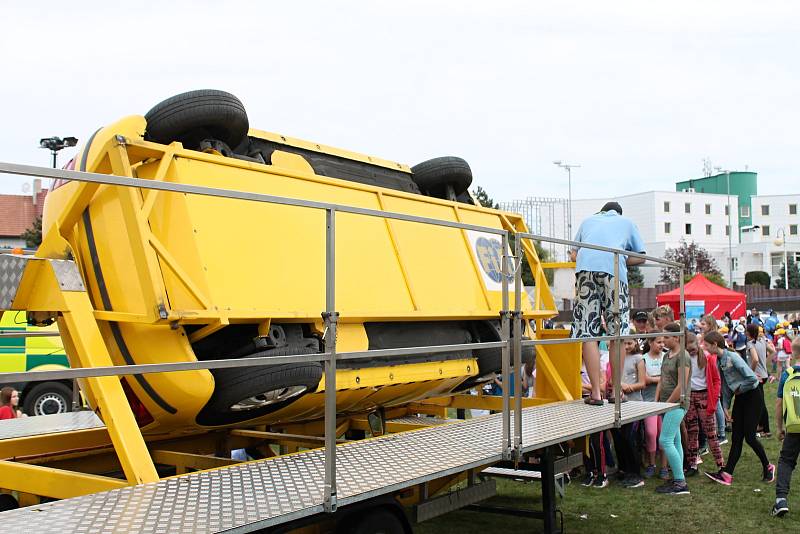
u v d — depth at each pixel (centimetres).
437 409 837
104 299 498
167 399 484
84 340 440
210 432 609
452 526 754
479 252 780
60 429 631
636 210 9019
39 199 4116
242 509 366
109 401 431
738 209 9912
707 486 920
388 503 475
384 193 674
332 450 395
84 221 510
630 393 955
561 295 919
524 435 590
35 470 447
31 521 335
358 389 596
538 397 854
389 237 666
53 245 514
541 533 721
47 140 1683
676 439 898
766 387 1956
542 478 646
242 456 715
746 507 819
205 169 516
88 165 497
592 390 779
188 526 336
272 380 503
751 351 1255
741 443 933
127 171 470
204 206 505
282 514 363
